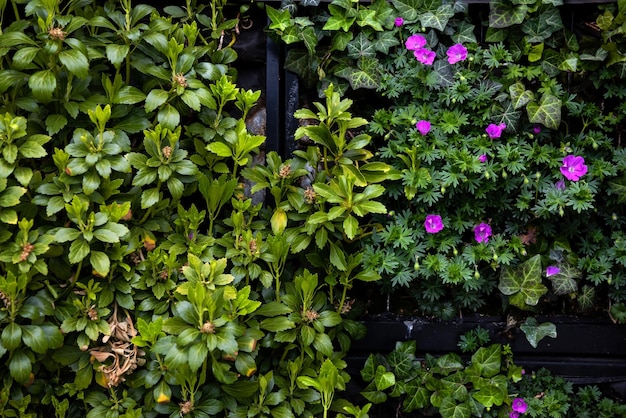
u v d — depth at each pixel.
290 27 2.58
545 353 2.71
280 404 2.39
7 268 2.19
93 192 2.28
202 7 2.62
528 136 2.59
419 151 2.56
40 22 2.23
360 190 2.57
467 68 2.62
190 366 2.09
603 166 2.54
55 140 2.43
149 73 2.41
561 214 2.46
